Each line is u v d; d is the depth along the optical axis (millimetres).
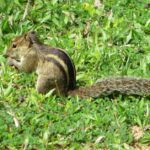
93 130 13164
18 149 12625
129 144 12945
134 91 14039
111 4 17703
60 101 14062
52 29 16672
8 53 15234
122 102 14047
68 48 15906
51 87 14188
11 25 16641
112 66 15328
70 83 14250
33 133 13016
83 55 15555
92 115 13531
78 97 14039
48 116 13445
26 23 16766
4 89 14328
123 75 15000
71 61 14391
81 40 16203
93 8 17422
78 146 12672
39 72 14352
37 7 17234
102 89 14023
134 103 13961
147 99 14148
